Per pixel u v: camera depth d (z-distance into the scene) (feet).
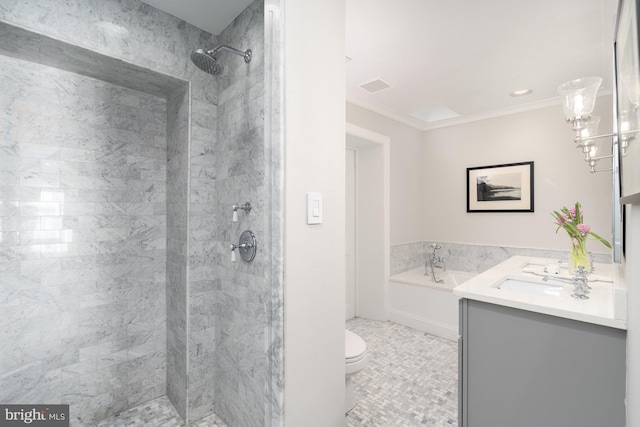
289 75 3.79
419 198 13.33
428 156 13.34
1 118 5.00
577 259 6.45
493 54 7.41
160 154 6.75
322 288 4.19
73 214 5.66
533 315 4.50
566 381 4.24
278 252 3.73
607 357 3.92
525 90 9.57
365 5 5.66
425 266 12.14
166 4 5.39
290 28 3.81
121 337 6.18
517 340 4.65
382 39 6.79
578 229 6.45
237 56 5.60
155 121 6.66
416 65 7.98
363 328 10.91
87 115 5.81
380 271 11.63
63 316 5.55
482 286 5.45
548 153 10.54
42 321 5.34
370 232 11.88
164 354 6.73
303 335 3.95
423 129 13.35
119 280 6.17
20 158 5.16
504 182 11.40
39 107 5.33
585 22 6.15
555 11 5.82
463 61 7.75
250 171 5.21
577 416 4.15
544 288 6.04
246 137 5.32
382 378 7.55
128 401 6.24
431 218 13.25
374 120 11.07
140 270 6.43
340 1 4.47
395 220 12.04
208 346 6.11
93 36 4.88
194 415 5.90
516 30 6.45
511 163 11.26
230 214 5.75
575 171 10.05
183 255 5.98
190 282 5.87
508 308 4.73
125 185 6.27
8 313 5.04
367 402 6.59
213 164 6.22
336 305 4.40
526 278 6.35
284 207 3.75
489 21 6.14
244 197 5.36
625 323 3.70
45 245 5.38
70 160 5.63
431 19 6.09
